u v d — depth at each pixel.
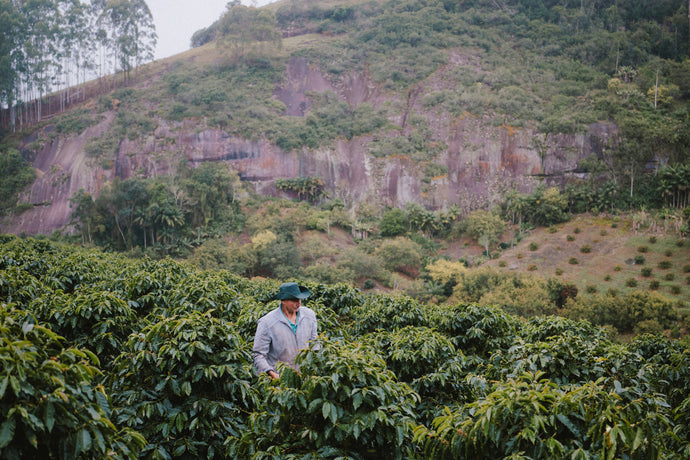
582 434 3.55
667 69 122.19
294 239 83.19
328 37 152.50
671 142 95.31
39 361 3.16
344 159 108.38
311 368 4.08
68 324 6.23
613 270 67.12
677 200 85.56
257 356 5.12
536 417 3.45
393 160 103.62
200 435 4.48
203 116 109.81
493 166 99.62
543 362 5.33
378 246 84.00
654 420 3.76
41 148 106.56
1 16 119.75
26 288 7.88
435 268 71.56
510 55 133.38
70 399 3.10
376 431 3.95
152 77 133.62
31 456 3.04
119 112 110.19
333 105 120.62
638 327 50.62
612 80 114.56
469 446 3.77
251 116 114.38
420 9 153.75
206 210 87.12
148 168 101.75
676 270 63.88
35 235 89.75
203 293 8.05
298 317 5.34
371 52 134.62
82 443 3.04
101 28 132.25
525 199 87.31
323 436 3.94
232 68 135.25
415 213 91.19
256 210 94.06
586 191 87.00
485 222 83.69
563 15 147.12
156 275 9.08
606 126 100.44
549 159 97.94
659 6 149.12
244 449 4.22
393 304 10.64
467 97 109.00
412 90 120.75
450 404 6.05
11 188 97.62
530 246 77.56
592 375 5.35
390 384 4.21
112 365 5.90
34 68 116.12
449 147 103.44
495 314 8.87
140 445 3.72
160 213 81.31
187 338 4.51
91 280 10.12
